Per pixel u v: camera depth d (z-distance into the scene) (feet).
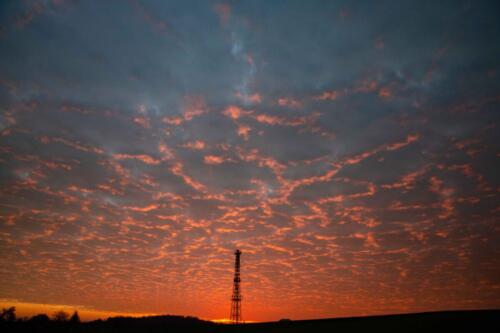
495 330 133.28
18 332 211.20
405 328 149.18
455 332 134.41
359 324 172.45
